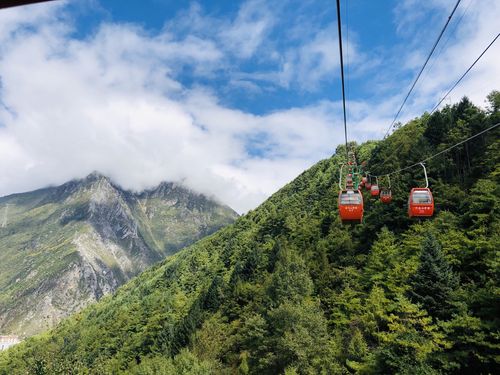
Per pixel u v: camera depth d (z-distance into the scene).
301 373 48.66
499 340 33.03
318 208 119.81
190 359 68.06
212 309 97.44
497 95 76.06
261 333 58.28
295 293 64.94
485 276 41.53
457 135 73.56
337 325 54.19
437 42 11.62
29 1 3.08
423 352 33.41
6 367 164.50
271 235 141.38
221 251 189.12
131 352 110.31
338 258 75.12
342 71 10.55
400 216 70.19
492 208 50.12
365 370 37.88
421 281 42.97
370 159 120.81
